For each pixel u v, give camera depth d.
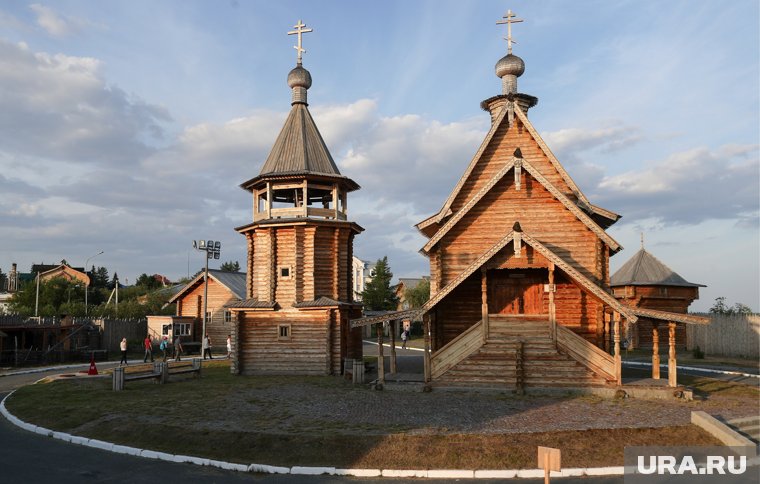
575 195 25.30
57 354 38.41
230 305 29.67
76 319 45.19
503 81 31.36
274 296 29.64
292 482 11.89
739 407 18.06
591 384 20.61
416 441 13.50
